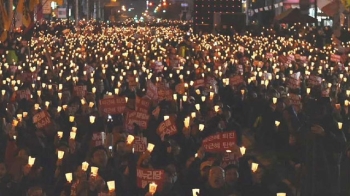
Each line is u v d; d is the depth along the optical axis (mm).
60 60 42156
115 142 15828
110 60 41688
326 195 15500
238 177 12969
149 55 49188
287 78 31094
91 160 14133
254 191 13133
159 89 24047
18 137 16812
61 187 13953
